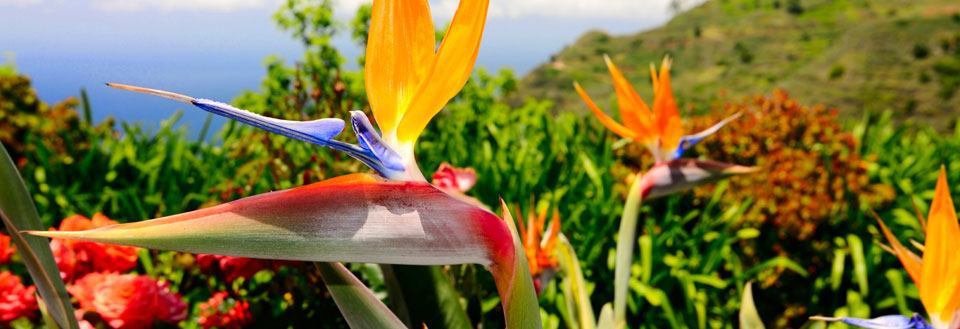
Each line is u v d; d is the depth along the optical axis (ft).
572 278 6.28
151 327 6.60
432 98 3.24
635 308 11.90
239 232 2.86
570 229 13.00
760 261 13.48
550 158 14.69
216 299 8.02
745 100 16.01
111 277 6.75
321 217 2.98
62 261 7.38
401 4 3.25
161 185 14.14
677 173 7.19
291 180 9.79
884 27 183.73
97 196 13.97
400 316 6.33
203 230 2.81
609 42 289.53
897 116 146.72
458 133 16.92
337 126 3.19
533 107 20.86
